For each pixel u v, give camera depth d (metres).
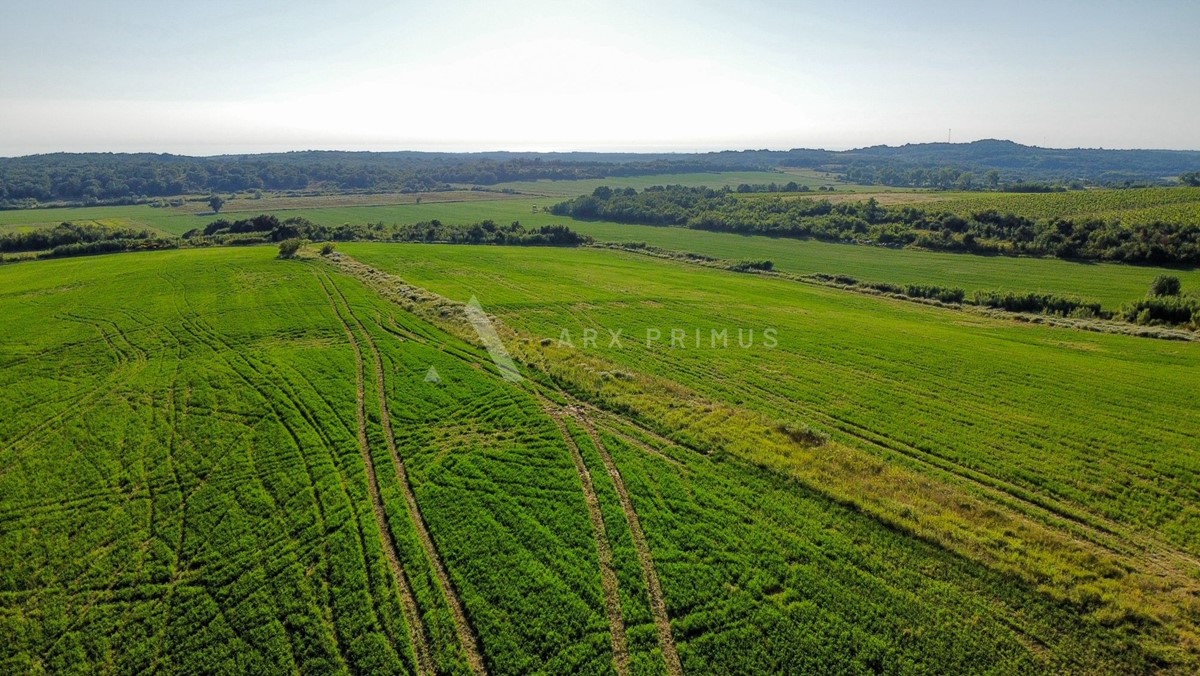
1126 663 17.19
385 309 56.16
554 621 18.95
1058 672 16.98
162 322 51.88
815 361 45.28
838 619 18.84
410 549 22.12
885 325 58.22
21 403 35.28
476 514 24.12
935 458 30.14
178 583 20.78
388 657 17.77
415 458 28.39
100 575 21.23
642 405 33.97
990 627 18.47
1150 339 54.88
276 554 21.98
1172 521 24.62
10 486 26.62
